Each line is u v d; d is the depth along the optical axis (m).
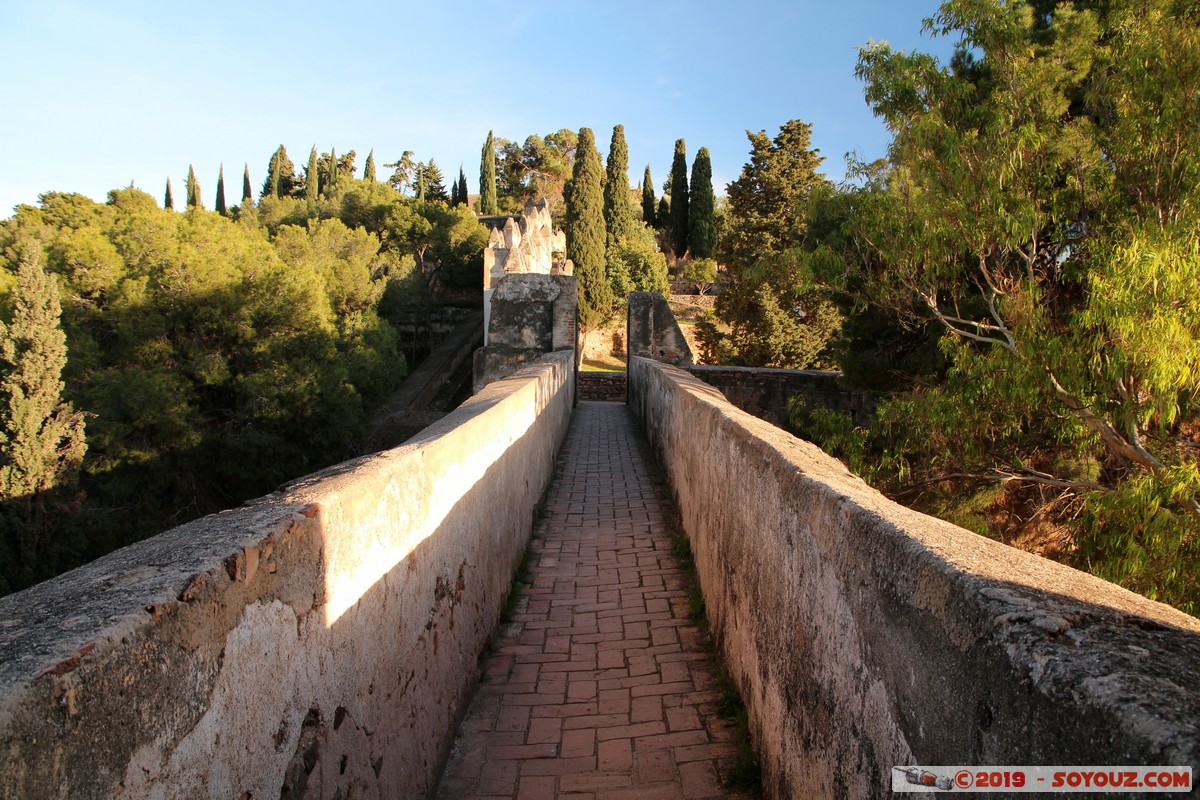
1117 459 7.25
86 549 15.31
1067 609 1.30
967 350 6.52
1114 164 5.98
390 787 2.57
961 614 1.40
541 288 15.09
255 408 18.41
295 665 1.88
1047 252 6.92
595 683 4.13
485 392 6.25
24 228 23.80
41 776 1.05
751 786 3.13
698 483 5.52
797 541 2.59
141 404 16.59
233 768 1.58
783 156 28.47
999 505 8.35
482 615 4.30
